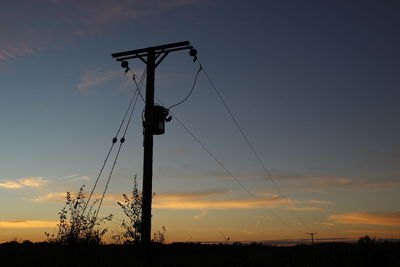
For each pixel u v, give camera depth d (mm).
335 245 31203
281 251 31234
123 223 21031
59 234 19188
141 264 17391
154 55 19969
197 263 28297
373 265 27094
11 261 21047
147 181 18125
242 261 29188
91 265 18922
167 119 19188
